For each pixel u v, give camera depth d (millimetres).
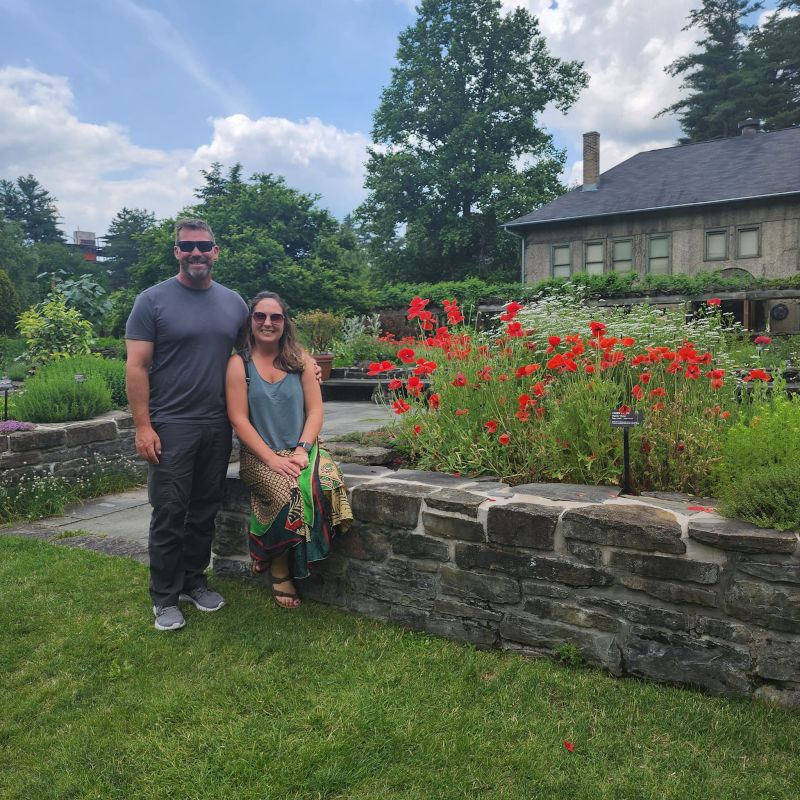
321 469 2881
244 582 3447
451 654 2646
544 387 3490
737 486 2396
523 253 22938
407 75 29453
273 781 1889
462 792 1839
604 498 2674
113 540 4262
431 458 3588
